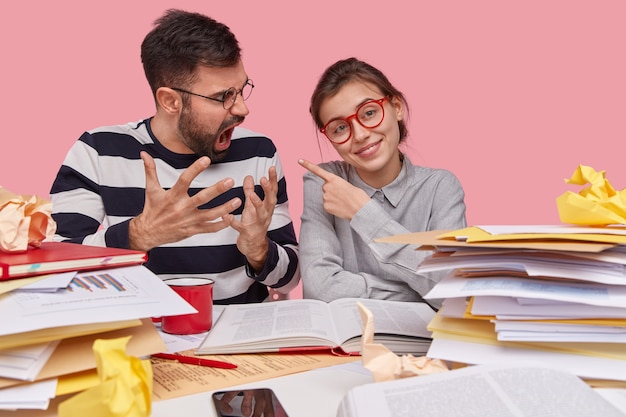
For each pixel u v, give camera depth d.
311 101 1.97
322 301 1.69
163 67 1.92
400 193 1.98
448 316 1.03
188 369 1.12
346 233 1.97
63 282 0.94
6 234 1.04
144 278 1.04
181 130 1.97
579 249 0.91
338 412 0.83
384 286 1.78
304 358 1.19
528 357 0.95
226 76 1.90
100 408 0.71
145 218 1.63
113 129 2.10
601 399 0.77
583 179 1.22
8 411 0.88
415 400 0.78
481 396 0.78
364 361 0.96
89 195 2.03
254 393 0.97
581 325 0.93
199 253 2.04
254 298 2.15
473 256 1.02
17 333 0.84
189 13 1.96
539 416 0.73
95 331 0.89
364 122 1.85
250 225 1.76
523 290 0.93
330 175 1.81
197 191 2.06
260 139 2.20
